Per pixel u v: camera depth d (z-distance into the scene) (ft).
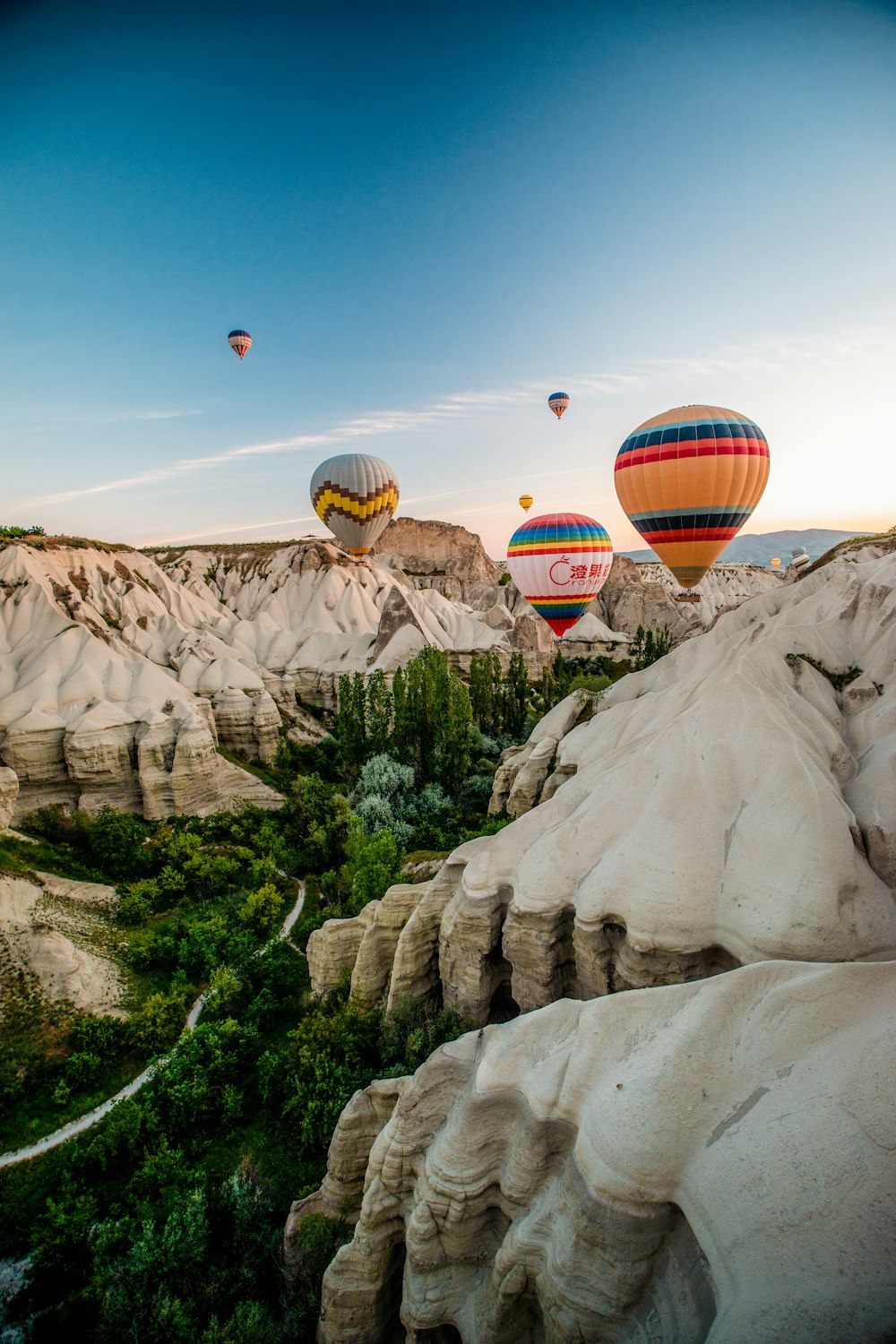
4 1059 78.79
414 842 139.13
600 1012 45.96
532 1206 41.83
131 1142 68.49
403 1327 48.11
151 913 112.37
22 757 136.77
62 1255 58.54
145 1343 49.70
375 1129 54.24
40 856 121.39
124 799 142.92
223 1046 81.30
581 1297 37.42
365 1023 76.54
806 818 66.95
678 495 119.96
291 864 134.10
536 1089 43.68
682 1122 38.99
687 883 66.28
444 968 76.38
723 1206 35.35
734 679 83.10
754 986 44.29
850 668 96.22
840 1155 34.30
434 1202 43.34
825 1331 29.09
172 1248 54.19
